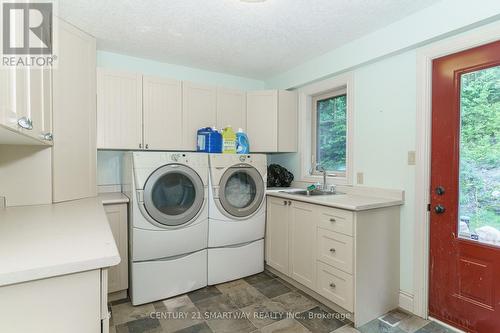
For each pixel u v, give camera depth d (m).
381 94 2.34
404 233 2.16
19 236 0.98
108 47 2.58
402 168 2.18
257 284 2.60
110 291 2.23
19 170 1.75
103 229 1.09
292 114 3.25
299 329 1.90
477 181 1.80
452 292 1.90
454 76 1.88
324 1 1.83
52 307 0.73
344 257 1.99
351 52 2.47
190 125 2.89
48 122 1.61
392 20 2.10
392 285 2.14
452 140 1.90
